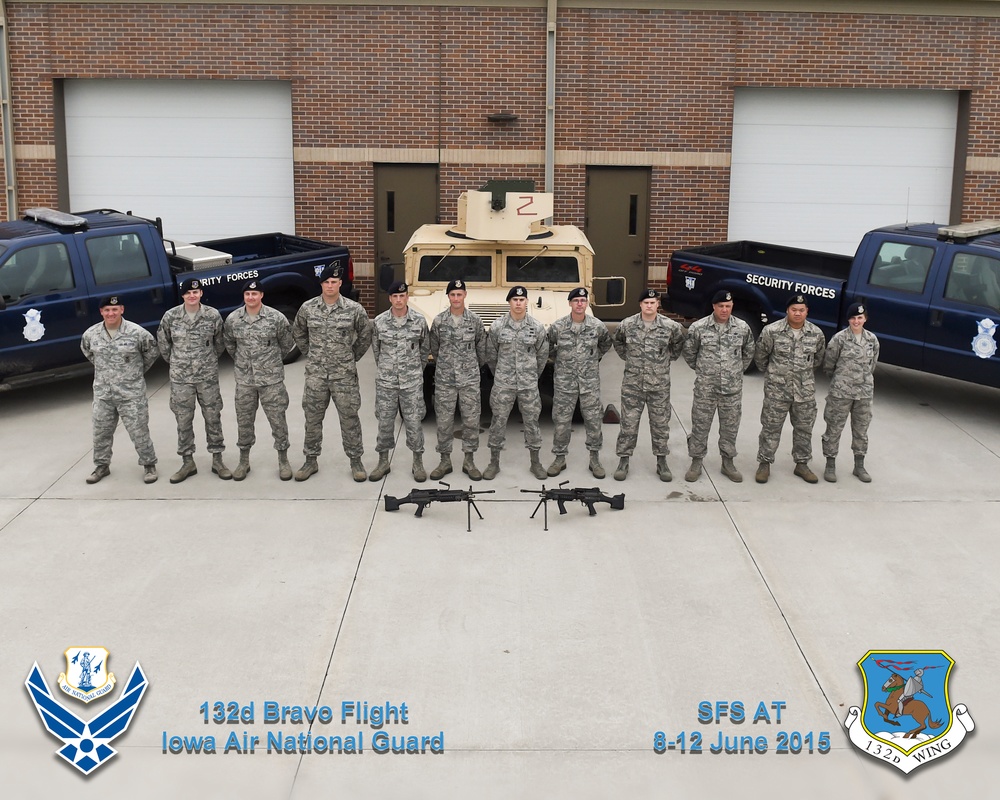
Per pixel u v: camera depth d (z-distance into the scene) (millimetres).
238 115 14969
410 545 7930
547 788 5254
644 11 14461
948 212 15453
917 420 11109
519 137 14789
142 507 8641
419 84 14609
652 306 8906
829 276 13234
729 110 14789
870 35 14648
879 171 15328
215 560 7656
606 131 14789
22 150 14703
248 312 8906
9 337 10555
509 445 10273
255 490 9031
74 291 10953
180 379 8984
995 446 10289
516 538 8070
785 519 8484
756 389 12164
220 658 6352
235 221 15273
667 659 6379
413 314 8961
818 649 6508
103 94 14852
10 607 6945
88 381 12430
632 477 9398
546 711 5855
